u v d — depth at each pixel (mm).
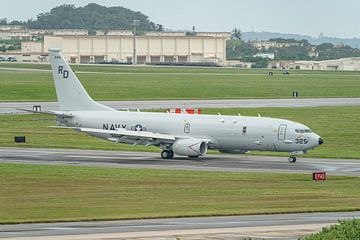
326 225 149000
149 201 180250
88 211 166500
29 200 181750
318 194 191000
